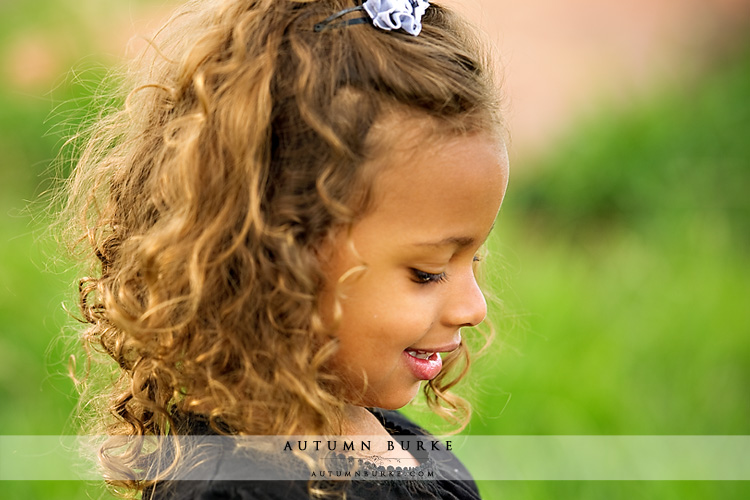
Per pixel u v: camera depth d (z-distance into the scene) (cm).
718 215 360
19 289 277
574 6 494
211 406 113
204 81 114
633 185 390
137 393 121
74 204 147
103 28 421
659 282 311
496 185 110
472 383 218
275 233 108
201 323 113
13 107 375
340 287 107
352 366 111
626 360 269
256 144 108
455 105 109
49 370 252
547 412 242
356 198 105
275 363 109
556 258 344
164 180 115
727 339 277
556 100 445
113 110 151
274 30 113
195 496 105
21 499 211
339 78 108
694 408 252
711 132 400
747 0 472
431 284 110
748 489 223
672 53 466
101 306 134
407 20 114
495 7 479
